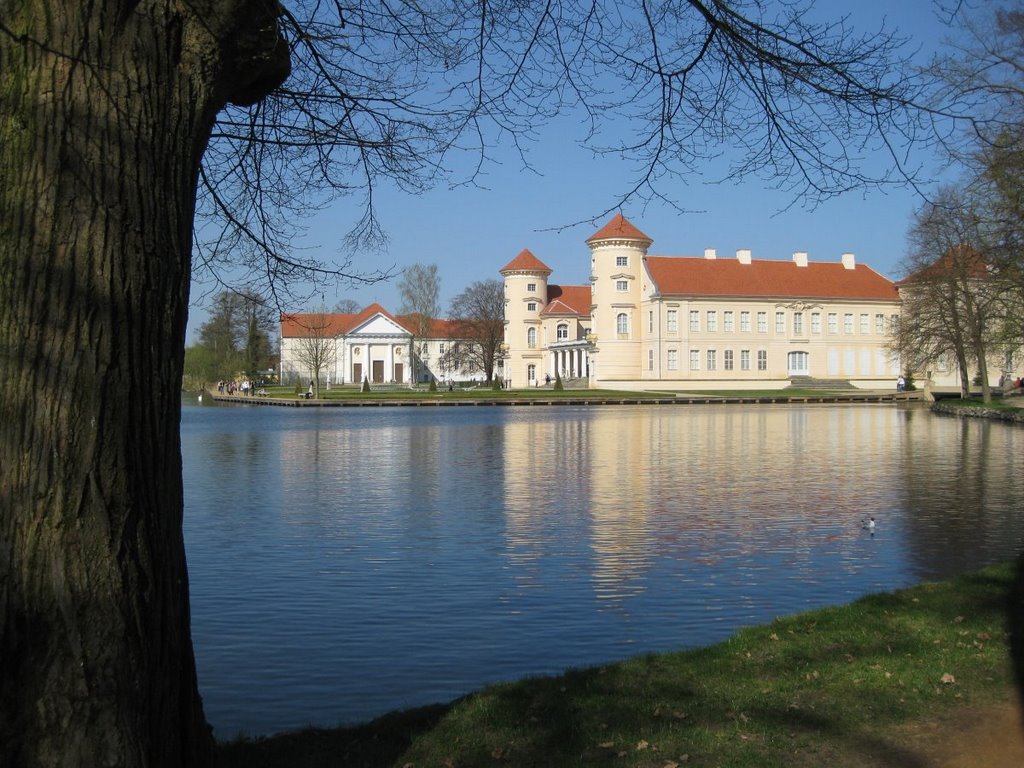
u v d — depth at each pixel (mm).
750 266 100188
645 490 21125
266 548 14305
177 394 4012
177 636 4070
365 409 69938
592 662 8664
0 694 3480
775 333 98375
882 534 15211
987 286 38656
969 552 13641
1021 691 6355
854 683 6578
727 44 6770
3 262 3537
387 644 9312
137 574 3736
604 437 38688
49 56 3576
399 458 29469
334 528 16109
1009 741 5512
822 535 15172
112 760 3588
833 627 8148
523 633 9664
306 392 88688
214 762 4516
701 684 6668
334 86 6656
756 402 79625
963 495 19984
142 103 3744
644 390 94750
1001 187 19250
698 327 96250
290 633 9734
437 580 12070
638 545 14375
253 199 7379
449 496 20219
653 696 6422
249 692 8000
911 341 60562
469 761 5348
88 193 3594
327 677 8367
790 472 24875
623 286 96438
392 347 122625
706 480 23078
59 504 3529
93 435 3588
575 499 19641
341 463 27859
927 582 10773
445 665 8664
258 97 4727
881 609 8758
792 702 6219
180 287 3980
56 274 3547
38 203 3541
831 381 99500
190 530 15977
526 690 6680
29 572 3498
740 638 7988
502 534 15414
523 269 112938
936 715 5953
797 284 99625
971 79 9531
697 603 10812
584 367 107062
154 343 3828
